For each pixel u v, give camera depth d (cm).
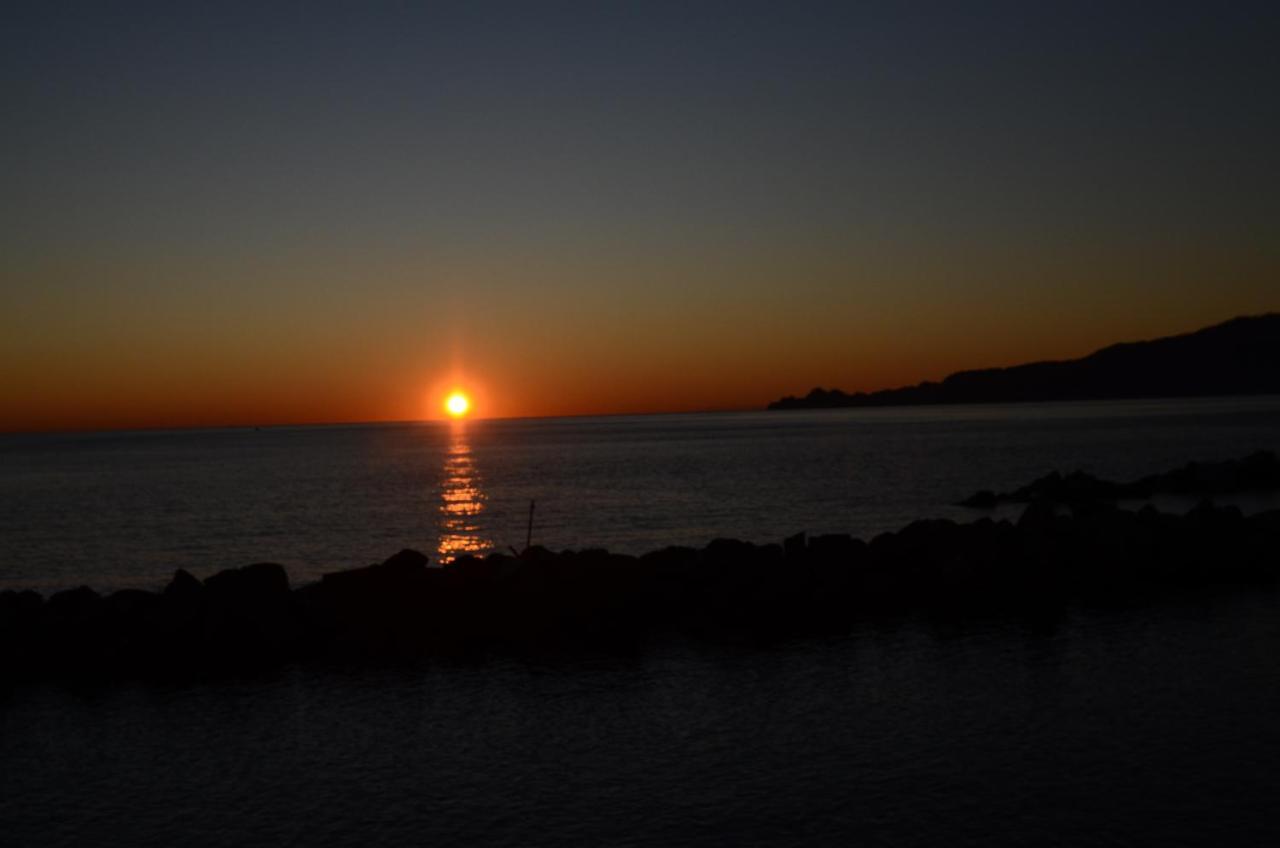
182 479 8619
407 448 15675
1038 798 1132
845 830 1069
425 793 1212
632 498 5734
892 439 12781
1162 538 2622
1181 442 10262
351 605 2125
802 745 1330
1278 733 1309
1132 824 1060
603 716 1486
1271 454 5678
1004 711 1434
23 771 1326
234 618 1916
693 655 1833
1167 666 1631
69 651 1888
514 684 1673
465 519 4938
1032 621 2008
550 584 2172
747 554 2314
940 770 1224
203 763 1340
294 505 5881
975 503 4931
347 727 1472
